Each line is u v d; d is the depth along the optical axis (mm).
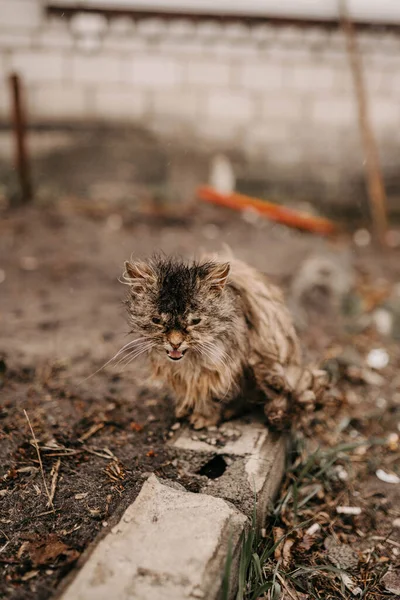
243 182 1996
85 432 715
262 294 687
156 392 813
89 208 1749
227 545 517
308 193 2027
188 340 599
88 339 988
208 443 667
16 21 1729
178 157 1947
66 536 547
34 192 1862
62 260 1362
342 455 775
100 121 1877
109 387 829
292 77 1909
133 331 636
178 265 636
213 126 1937
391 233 1862
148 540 516
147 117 1898
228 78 1888
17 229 1538
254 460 638
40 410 758
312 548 632
